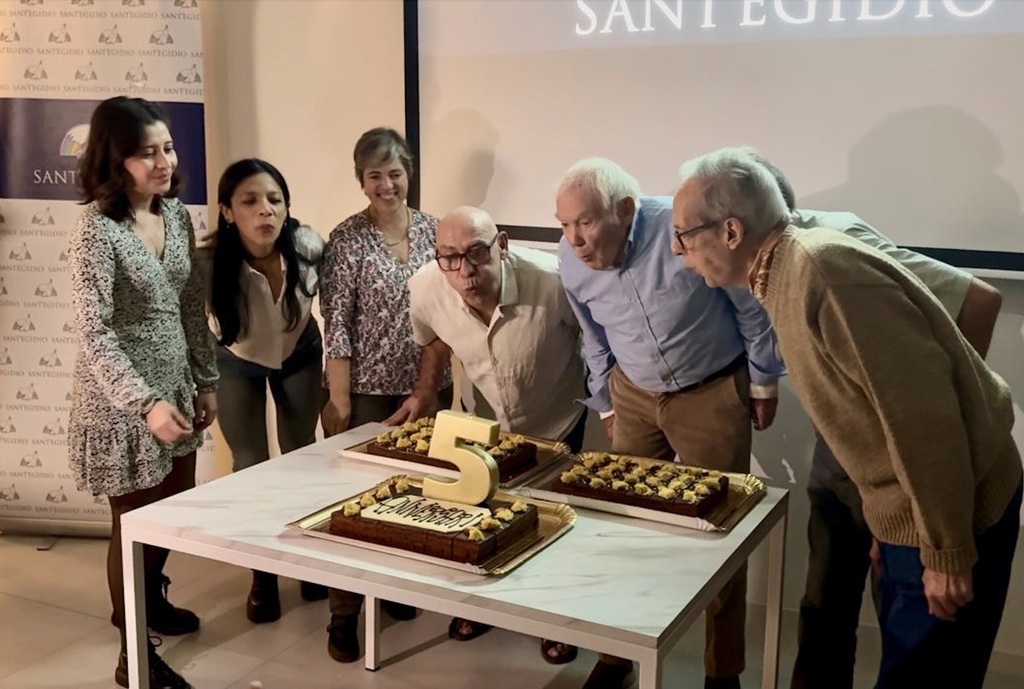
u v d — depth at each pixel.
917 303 1.68
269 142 3.57
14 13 3.38
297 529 1.91
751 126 2.83
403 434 2.42
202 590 3.25
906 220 2.69
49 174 3.43
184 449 2.65
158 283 2.49
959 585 1.65
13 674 2.73
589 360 2.65
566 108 3.05
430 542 1.78
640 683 1.55
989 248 2.62
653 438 2.61
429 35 3.20
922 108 2.62
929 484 1.62
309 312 3.08
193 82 3.38
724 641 2.42
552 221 3.14
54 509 3.62
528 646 2.92
